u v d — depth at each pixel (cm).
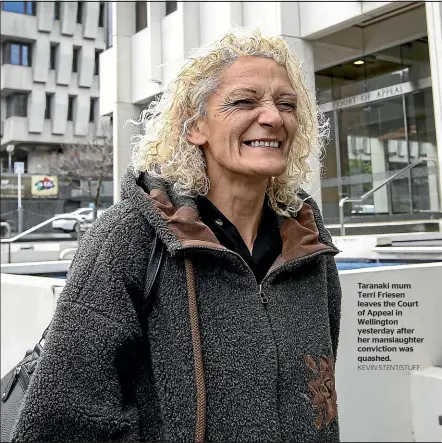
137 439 109
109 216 119
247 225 132
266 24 819
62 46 1104
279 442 110
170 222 113
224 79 125
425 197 722
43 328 285
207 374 109
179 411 108
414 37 809
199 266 115
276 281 125
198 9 979
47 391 106
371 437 233
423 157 766
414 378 233
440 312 247
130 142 147
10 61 1101
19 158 1100
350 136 853
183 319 111
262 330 115
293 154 145
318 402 119
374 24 848
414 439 230
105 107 1060
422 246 362
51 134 1081
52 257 799
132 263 112
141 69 1035
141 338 114
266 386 112
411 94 835
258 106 124
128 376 116
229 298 115
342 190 808
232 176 129
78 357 107
